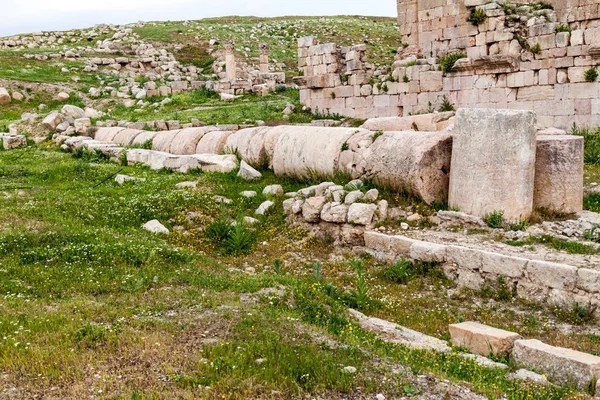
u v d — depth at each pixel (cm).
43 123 2820
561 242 1182
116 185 1862
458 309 1064
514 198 1291
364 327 928
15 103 3534
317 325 888
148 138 2389
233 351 752
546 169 1355
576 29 2350
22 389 651
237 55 5341
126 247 1224
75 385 661
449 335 948
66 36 5859
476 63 2459
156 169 2050
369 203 1402
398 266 1209
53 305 920
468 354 846
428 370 750
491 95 2475
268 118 2984
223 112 3128
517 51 2419
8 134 2755
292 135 1788
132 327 820
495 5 2478
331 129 1712
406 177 1428
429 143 1424
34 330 796
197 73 4894
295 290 1005
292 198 1523
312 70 3123
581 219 1313
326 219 1400
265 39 6084
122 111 3431
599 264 1053
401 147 1468
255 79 4188
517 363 823
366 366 743
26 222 1395
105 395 643
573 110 2258
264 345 772
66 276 1059
